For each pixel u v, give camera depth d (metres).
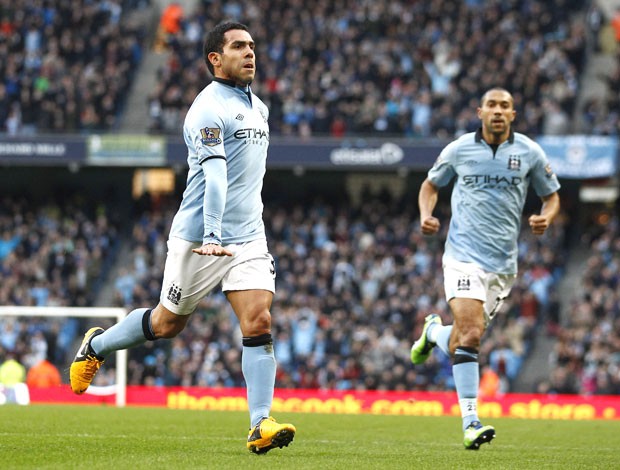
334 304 32.06
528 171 11.59
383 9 40.78
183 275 9.08
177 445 9.85
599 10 42.16
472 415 10.84
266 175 39.44
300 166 36.31
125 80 40.62
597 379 28.27
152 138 36.47
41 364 26.47
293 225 36.84
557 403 23.19
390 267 34.41
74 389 9.98
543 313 32.81
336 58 39.03
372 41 40.41
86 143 36.69
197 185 9.05
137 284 34.16
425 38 39.69
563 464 8.88
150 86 41.25
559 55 38.56
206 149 8.78
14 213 38.25
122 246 37.94
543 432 14.77
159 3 45.62
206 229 8.57
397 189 38.97
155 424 14.02
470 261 11.44
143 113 39.94
